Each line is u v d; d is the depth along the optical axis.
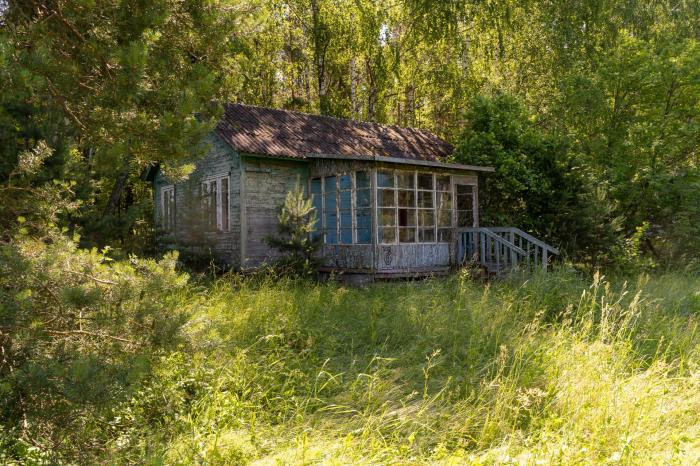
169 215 19.06
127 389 4.06
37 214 5.45
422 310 8.86
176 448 4.73
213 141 16.52
